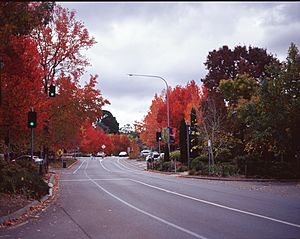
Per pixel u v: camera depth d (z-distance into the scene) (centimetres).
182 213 1244
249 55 5041
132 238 888
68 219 1171
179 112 5334
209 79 5050
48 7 1143
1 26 1086
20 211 1275
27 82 1755
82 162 6644
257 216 1165
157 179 2870
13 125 1870
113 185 2356
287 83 2705
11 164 1870
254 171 2769
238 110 2961
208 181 2645
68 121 3400
